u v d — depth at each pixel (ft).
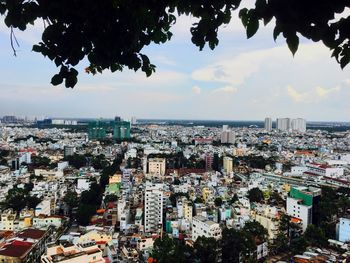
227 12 20.45
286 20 14.52
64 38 19.06
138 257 159.22
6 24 18.66
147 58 22.86
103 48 20.79
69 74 19.81
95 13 19.07
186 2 20.93
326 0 13.99
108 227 185.98
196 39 21.35
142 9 21.07
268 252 179.42
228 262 160.66
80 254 120.06
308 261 154.81
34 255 153.28
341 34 15.03
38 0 18.06
